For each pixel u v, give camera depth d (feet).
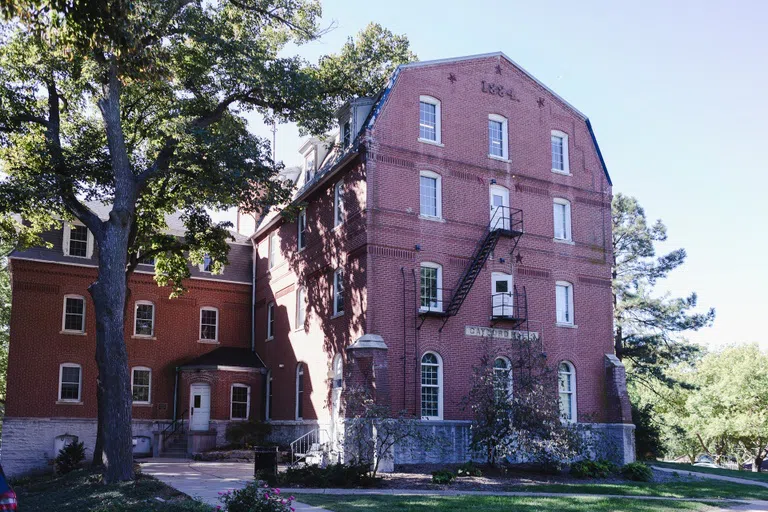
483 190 98.32
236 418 116.78
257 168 86.12
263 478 67.36
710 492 73.87
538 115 106.11
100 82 78.13
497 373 87.45
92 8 46.55
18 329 112.47
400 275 89.25
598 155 111.75
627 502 60.29
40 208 94.58
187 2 76.69
